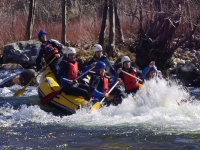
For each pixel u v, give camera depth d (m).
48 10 69.88
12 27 51.22
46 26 51.59
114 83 23.81
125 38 48.84
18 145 15.95
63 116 21.50
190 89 31.45
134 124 18.94
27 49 44.09
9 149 15.45
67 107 22.30
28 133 17.75
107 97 23.50
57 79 24.69
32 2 48.88
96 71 22.94
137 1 35.88
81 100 22.59
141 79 25.12
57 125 19.28
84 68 24.88
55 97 22.84
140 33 37.53
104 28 43.72
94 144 15.95
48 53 25.36
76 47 46.59
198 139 16.36
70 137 17.00
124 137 16.81
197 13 35.16
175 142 16.02
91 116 20.94
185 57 40.69
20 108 24.23
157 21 36.25
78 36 49.25
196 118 19.89
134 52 42.84
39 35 26.11
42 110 23.09
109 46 42.81
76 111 22.00
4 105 25.14
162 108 21.72
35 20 64.31
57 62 25.25
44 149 15.42
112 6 42.75
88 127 18.66
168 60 37.38
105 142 16.19
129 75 24.14
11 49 43.69
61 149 15.39
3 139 16.80
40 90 24.02
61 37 47.59
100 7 59.22
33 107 23.77
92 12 63.62
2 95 28.95
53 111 23.11
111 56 42.50
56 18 66.56
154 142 16.08
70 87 22.92
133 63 37.44
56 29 50.97
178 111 21.17
